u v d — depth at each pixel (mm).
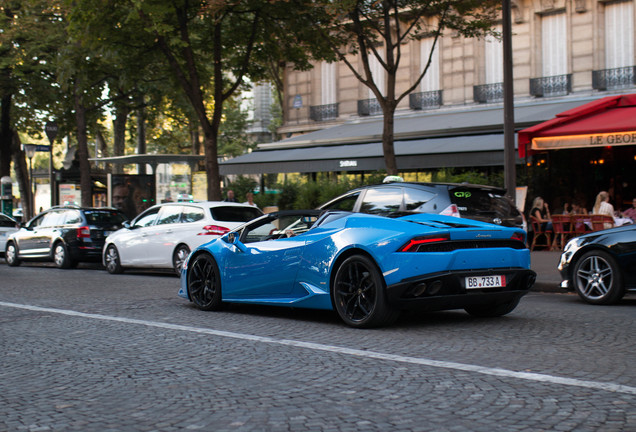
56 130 25562
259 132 53844
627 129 14430
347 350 5816
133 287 11938
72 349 6211
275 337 6555
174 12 17562
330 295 7090
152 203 24984
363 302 6891
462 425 3703
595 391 4336
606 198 16391
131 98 26562
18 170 31875
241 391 4555
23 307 9133
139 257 14906
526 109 23781
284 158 22750
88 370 5328
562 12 25891
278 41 19734
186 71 20094
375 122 29344
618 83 24641
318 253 7203
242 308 8742
